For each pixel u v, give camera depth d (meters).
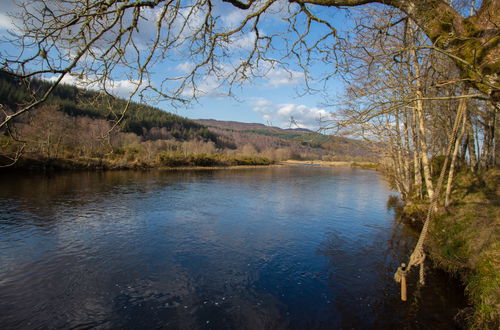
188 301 8.25
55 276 9.60
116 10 3.13
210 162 73.19
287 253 11.93
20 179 30.83
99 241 13.02
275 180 41.47
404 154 19.16
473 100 13.04
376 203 23.44
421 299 8.05
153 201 22.48
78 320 7.34
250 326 7.16
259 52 5.11
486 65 3.57
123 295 8.52
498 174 16.66
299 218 17.95
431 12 3.76
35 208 18.62
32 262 10.62
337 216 18.62
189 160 67.31
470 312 6.80
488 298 6.48
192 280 9.48
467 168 20.03
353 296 8.45
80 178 35.16
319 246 12.79
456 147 13.76
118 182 33.19
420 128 14.03
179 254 11.67
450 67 6.53
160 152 66.81
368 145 16.08
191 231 14.78
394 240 13.62
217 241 13.30
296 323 7.27
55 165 41.22
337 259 11.28
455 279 8.80
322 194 28.02
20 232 13.87
